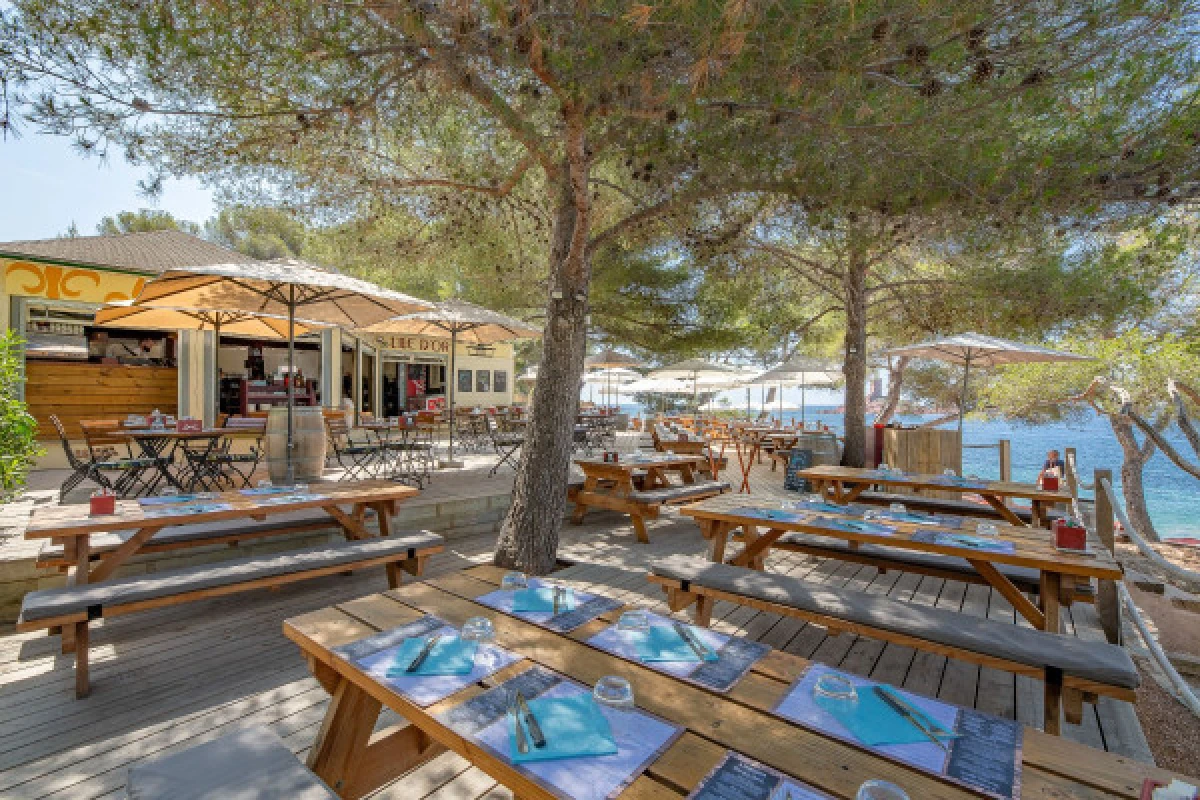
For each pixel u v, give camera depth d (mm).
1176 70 2883
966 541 3162
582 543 5598
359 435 12516
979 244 4234
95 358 9625
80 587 2816
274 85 3402
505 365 18031
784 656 1692
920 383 15688
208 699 2660
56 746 2291
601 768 1166
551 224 6172
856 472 5828
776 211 4484
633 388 16703
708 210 4391
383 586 4203
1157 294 7164
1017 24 2604
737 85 2797
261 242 13609
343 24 2943
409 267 7027
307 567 3332
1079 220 3570
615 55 2736
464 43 2850
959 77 2807
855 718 1354
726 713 1393
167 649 3182
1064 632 3725
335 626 1892
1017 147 3344
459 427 12414
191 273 4164
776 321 9664
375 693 1517
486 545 5547
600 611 2023
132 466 5629
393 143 4508
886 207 3611
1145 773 1179
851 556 3826
